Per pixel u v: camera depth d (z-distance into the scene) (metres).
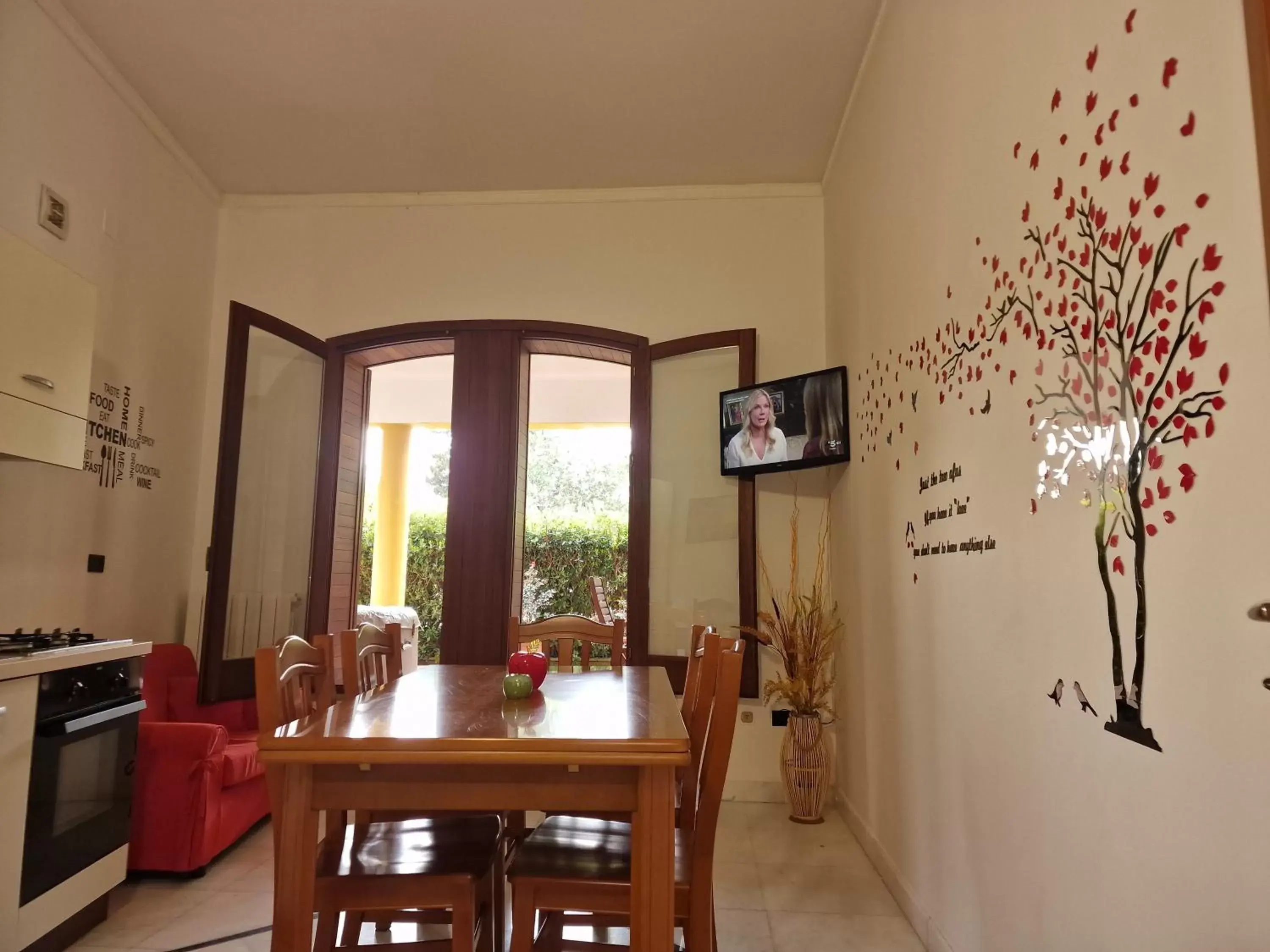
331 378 4.79
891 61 3.24
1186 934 1.28
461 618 4.54
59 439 2.90
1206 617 1.24
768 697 4.25
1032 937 1.85
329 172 4.71
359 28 3.51
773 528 4.56
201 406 4.71
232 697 4.06
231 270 4.92
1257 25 1.12
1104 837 1.54
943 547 2.53
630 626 4.49
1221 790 1.20
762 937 2.68
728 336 4.52
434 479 10.48
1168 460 1.34
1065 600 1.71
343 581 4.95
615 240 4.87
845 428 3.93
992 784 2.10
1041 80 1.85
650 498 4.62
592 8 3.38
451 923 2.21
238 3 3.36
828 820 4.02
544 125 4.23
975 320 2.27
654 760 1.60
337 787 1.67
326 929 1.91
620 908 1.76
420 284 4.89
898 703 3.05
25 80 3.25
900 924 2.79
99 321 3.75
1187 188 1.31
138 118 4.04
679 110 4.10
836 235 4.41
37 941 2.39
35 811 2.32
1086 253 1.64
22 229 3.24
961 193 2.39
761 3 3.35
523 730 1.71
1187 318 1.30
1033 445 1.88
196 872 3.08
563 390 8.99
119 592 3.93
